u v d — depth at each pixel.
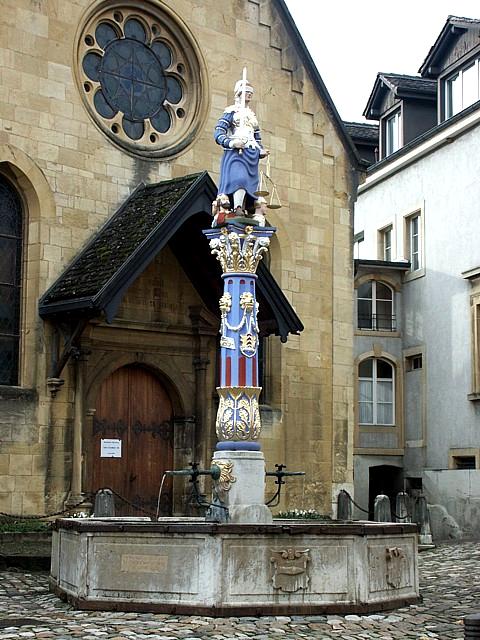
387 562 14.84
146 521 17.30
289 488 26.33
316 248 27.50
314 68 27.75
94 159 23.75
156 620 13.38
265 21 27.02
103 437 23.59
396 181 38.91
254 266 16.62
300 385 26.86
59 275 22.91
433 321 36.56
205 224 23.25
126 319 23.67
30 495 22.02
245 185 16.64
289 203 27.08
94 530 14.44
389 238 39.59
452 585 18.03
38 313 22.47
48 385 22.41
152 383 24.58
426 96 38.88
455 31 35.94
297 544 13.96
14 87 22.62
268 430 26.09
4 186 22.84
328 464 27.09
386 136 40.38
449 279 35.75
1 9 22.52
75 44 23.67
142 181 24.47
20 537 19.92
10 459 21.83
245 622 13.27
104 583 14.33
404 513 26.11
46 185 22.94
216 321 24.95
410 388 37.97
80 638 12.12
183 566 13.87
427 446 36.69
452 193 35.75
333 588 14.09
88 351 22.89
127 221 23.08
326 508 26.89
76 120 23.55
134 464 24.05
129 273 21.25
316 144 27.75
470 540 29.73
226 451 15.96
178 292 24.69
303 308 27.11
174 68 25.73
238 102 17.09
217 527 13.68
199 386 24.77
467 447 34.50
